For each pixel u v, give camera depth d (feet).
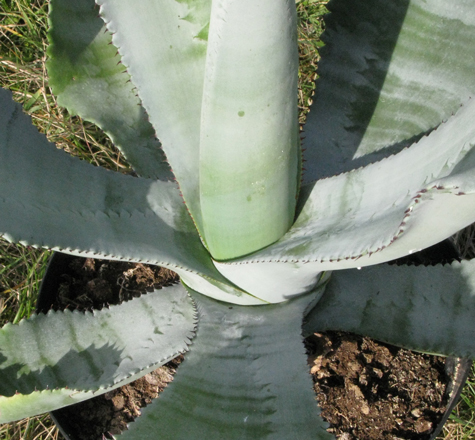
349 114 2.19
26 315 2.52
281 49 1.47
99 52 2.21
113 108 2.28
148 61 1.84
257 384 1.93
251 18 1.42
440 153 1.59
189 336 2.14
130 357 2.10
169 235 1.97
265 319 2.02
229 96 1.53
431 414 2.26
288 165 1.69
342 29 2.11
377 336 2.15
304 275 1.88
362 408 2.25
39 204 1.80
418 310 2.14
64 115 2.79
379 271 2.19
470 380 2.48
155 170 2.28
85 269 2.47
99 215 1.91
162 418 1.84
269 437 1.83
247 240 1.83
